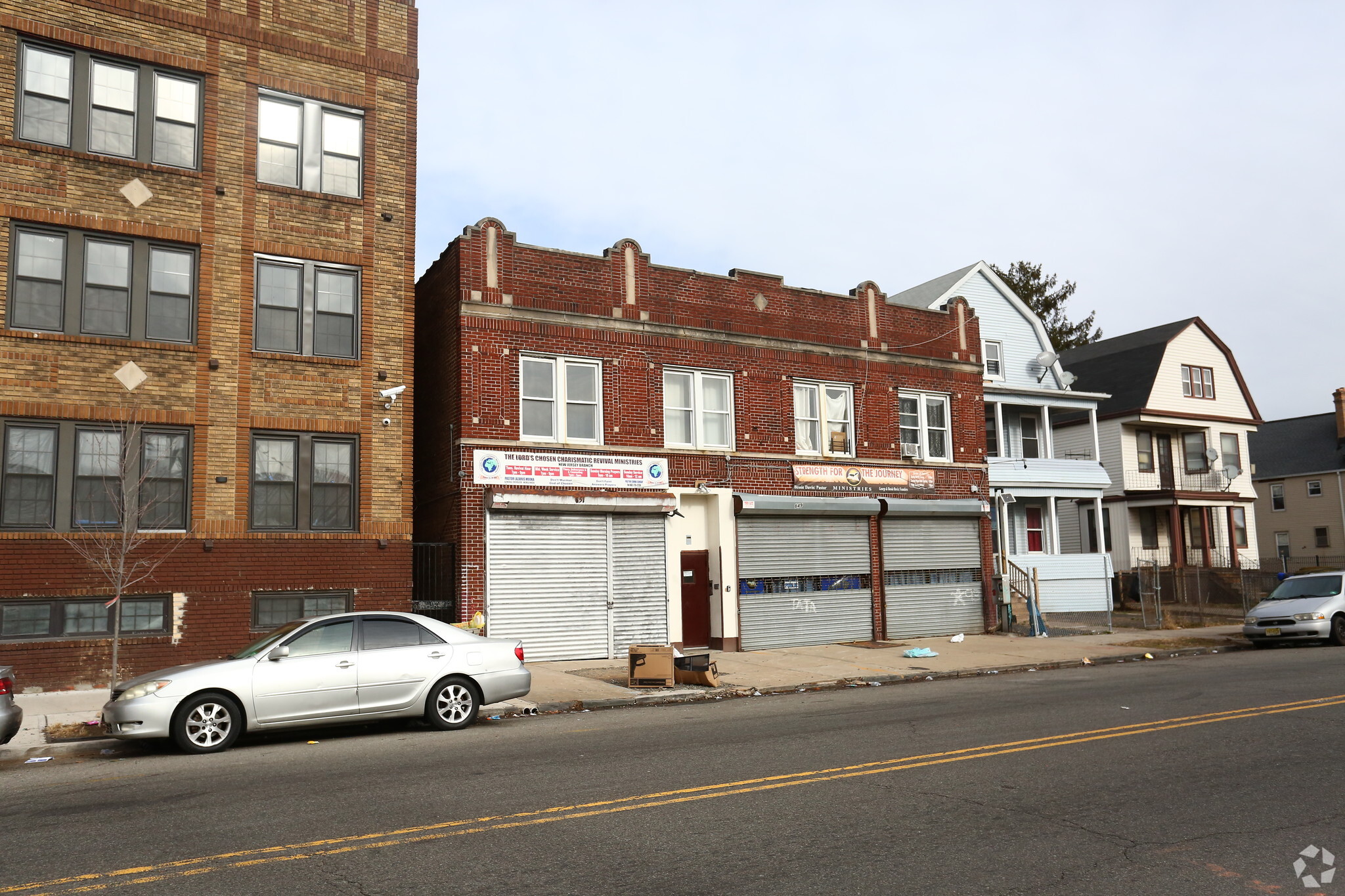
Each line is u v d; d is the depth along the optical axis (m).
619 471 19.97
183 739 10.35
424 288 21.09
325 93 17.81
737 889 5.52
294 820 7.13
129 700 10.31
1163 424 38.25
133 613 15.43
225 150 16.77
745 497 21.31
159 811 7.51
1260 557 49.50
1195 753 9.27
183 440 16.06
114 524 15.37
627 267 20.78
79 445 15.30
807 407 23.23
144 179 16.05
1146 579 33.78
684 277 21.55
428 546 18.80
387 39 18.53
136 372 15.70
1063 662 18.81
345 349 17.55
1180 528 37.72
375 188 18.05
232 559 16.06
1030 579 26.33
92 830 6.96
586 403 20.09
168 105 16.48
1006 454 31.81
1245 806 7.29
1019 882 5.62
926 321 25.45
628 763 9.15
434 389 20.06
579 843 6.43
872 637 23.20
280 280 17.14
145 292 15.96
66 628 14.95
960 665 18.31
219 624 15.88
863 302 24.30
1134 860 6.02
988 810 7.21
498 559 18.48
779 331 22.77
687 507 21.09
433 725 11.86
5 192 14.97
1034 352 32.81
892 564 23.81
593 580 19.52
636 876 5.76
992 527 29.53
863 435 23.75
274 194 17.12
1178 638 23.17
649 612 20.12
